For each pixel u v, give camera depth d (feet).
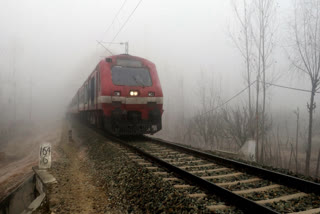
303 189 13.92
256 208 10.54
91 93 44.06
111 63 35.88
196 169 19.53
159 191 13.55
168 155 25.25
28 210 15.12
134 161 21.02
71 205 14.60
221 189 12.82
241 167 18.97
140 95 34.65
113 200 14.96
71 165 26.13
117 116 33.35
